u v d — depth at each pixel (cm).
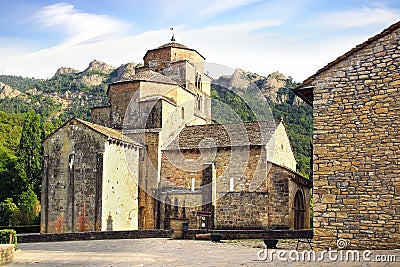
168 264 1633
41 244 2588
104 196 3203
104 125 3938
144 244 2497
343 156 1678
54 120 12850
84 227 3216
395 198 1582
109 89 4012
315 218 1689
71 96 15225
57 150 3406
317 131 1730
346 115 1694
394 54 1639
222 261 1642
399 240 1562
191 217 3416
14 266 1667
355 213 1636
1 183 5422
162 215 3500
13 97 15662
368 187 1628
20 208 5022
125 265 1642
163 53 4222
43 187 3403
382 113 1638
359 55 1698
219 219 3400
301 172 5712
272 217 3303
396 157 1598
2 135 7631
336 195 1672
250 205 3347
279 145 3709
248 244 2423
